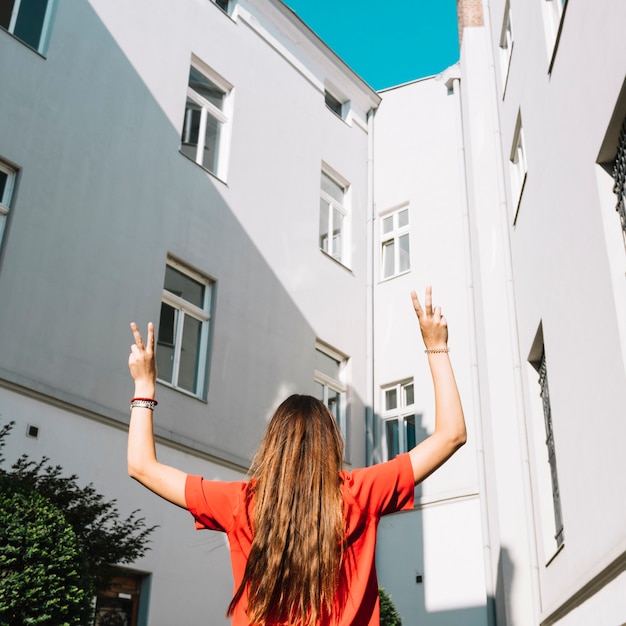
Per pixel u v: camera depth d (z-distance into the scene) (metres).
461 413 1.76
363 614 1.52
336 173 15.25
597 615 6.52
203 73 12.98
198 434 10.52
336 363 13.91
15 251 8.93
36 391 8.62
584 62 6.89
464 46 14.16
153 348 1.96
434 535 11.85
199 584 9.70
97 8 11.09
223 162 12.76
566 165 7.64
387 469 1.66
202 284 11.67
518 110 10.60
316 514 1.55
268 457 1.65
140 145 11.10
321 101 15.33
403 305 14.19
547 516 9.19
